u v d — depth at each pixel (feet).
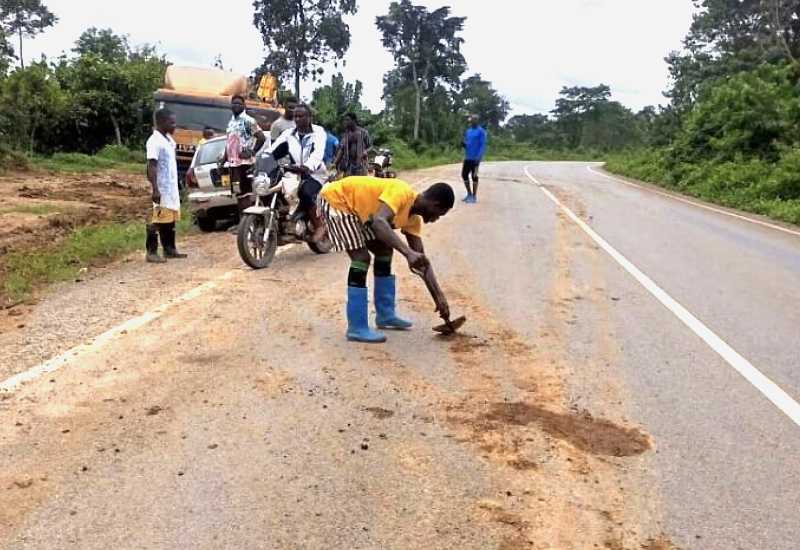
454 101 216.33
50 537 10.60
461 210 48.11
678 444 14.20
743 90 83.61
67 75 104.88
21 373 16.48
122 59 127.85
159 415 14.55
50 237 38.34
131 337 19.13
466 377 17.24
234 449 13.25
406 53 209.15
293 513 11.31
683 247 37.32
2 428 13.83
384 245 19.95
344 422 14.52
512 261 31.24
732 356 19.57
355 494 11.90
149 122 104.42
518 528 11.14
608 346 20.07
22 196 55.93
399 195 18.52
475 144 52.29
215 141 40.86
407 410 15.23
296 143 30.07
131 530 10.79
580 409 15.70
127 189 65.67
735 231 45.65
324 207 19.16
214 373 16.81
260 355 18.10
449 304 23.72
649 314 23.54
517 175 96.02
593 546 10.77
